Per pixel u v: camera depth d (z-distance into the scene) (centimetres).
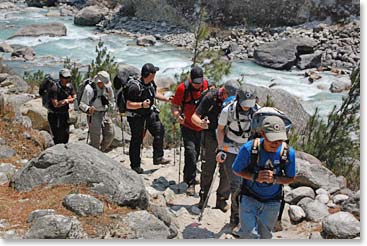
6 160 800
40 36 2977
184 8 3278
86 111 877
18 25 3266
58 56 2623
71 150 649
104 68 1316
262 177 517
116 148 1002
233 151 636
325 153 981
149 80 816
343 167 952
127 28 3247
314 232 627
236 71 2464
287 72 2472
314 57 2520
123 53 2733
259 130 517
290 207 684
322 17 3025
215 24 3203
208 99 686
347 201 689
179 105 760
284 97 1286
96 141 904
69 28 3250
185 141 775
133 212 588
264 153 519
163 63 2553
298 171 763
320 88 2197
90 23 3338
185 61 2589
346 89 2161
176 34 3105
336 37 2809
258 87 1309
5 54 2594
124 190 610
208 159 710
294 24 3075
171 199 758
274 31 3034
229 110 627
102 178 616
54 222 539
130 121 830
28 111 1084
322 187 756
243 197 547
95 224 564
